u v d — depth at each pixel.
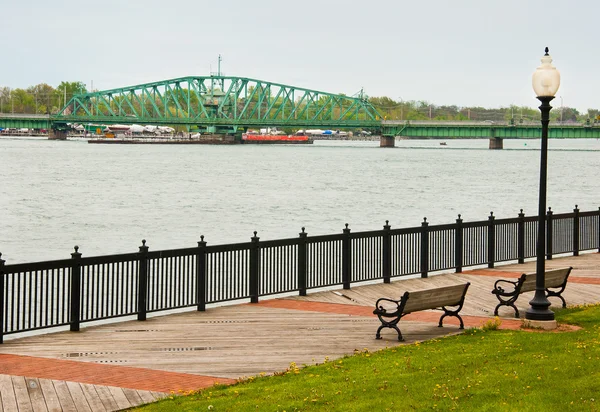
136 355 16.08
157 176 118.81
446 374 13.80
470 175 128.75
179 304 20.58
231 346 16.94
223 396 13.10
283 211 71.81
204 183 106.12
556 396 12.31
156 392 13.52
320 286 23.64
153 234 54.59
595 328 18.38
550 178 123.06
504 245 29.66
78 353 16.19
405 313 17.39
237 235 54.38
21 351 16.31
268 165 156.62
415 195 90.38
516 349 15.66
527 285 20.22
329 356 16.03
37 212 67.88
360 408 12.09
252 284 22.02
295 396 12.84
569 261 30.77
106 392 13.49
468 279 26.36
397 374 13.99
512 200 85.06
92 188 94.75
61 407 12.68
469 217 67.12
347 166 155.12
